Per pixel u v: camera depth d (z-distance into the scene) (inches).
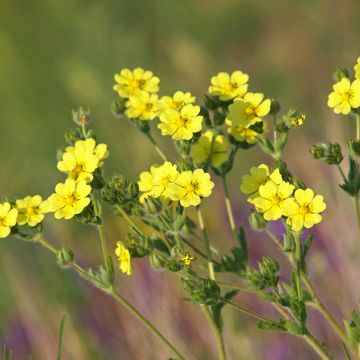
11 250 397.4
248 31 646.5
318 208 190.9
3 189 509.0
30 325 334.3
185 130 215.9
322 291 319.9
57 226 399.9
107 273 204.4
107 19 635.5
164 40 636.7
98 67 598.2
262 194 195.9
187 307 314.8
